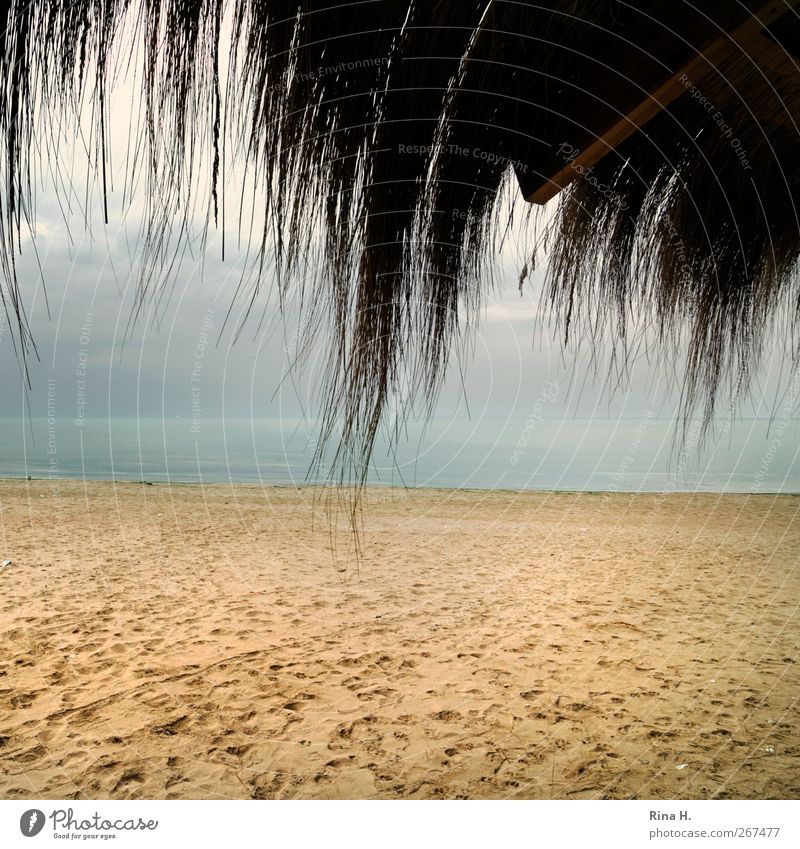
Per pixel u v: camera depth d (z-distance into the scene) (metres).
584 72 1.26
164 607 5.69
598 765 3.03
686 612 5.68
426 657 4.52
